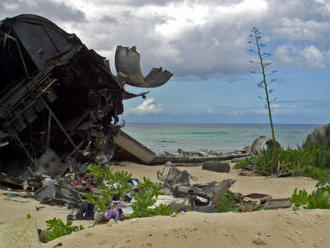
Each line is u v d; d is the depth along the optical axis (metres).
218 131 125.81
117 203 5.60
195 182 14.73
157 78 25.47
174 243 2.91
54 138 17.91
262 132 117.12
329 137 20.00
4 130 15.00
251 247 3.03
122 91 19.16
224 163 19.11
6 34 16.14
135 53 23.00
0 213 7.93
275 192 12.10
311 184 14.01
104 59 18.75
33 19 17.41
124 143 21.83
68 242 2.97
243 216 3.70
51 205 9.70
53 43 17.75
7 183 12.70
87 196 5.47
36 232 3.64
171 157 24.50
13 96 16.08
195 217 3.54
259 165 18.34
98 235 3.05
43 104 16.27
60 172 15.05
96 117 18.39
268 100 17.20
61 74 17.61
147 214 4.96
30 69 18.22
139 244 2.87
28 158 15.95
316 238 3.40
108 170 5.46
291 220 3.73
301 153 18.16
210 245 2.95
